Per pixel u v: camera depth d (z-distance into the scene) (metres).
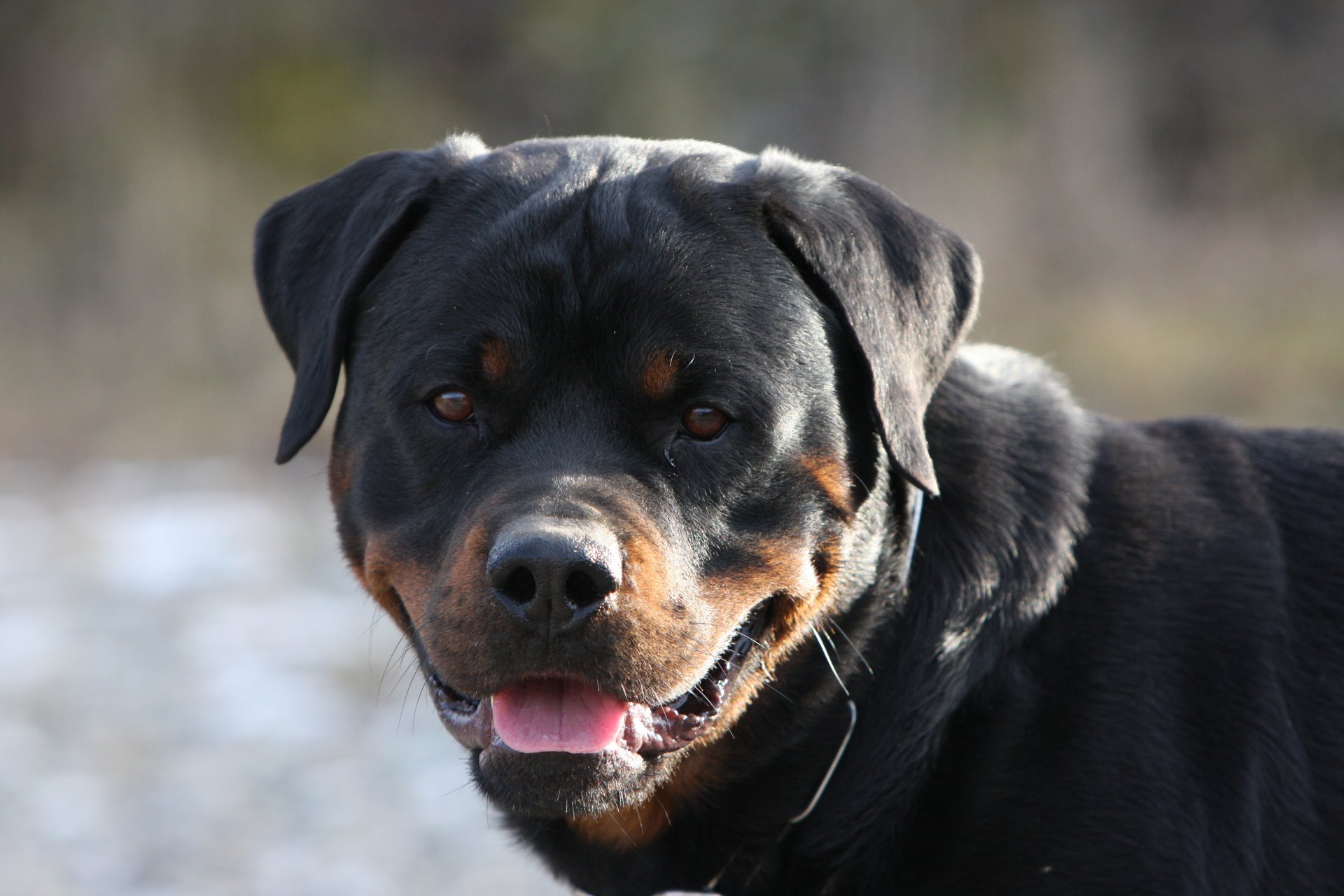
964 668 5.01
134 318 23.86
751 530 4.95
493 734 4.81
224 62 29.86
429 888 8.50
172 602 13.89
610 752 4.71
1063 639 5.11
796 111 31.05
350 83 31.27
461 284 5.00
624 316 4.88
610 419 4.91
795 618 5.08
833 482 5.07
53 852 8.86
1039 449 5.34
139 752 10.35
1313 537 5.45
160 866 8.73
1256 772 5.00
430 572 4.96
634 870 5.39
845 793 5.14
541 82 32.81
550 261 4.93
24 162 26.91
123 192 25.81
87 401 21.83
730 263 4.99
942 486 5.22
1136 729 4.95
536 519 4.54
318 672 11.90
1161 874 4.79
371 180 5.59
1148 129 32.78
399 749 10.52
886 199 5.33
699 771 5.20
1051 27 30.25
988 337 22.53
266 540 16.09
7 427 20.73
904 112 29.45
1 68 27.36
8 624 13.27
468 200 5.25
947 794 5.01
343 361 5.50
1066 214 26.84
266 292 5.79
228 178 27.16
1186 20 33.84
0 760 10.23
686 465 4.89
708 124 31.20
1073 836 4.87
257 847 8.97
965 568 5.11
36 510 17.47
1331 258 25.48
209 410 21.55
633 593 4.60
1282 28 34.25
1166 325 22.91
